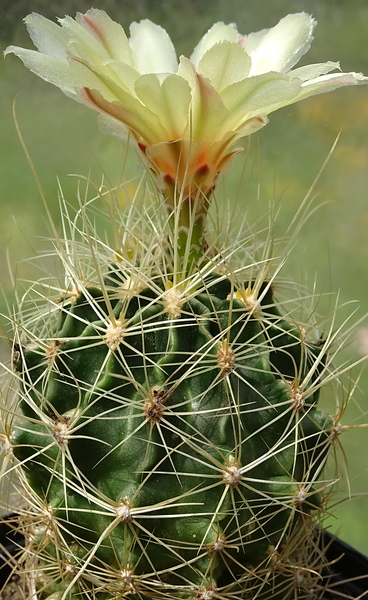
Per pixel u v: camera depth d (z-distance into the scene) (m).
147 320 0.23
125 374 0.23
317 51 0.52
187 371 0.23
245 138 0.48
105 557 0.23
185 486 0.23
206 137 0.24
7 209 0.48
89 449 0.23
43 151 0.49
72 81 0.23
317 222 0.50
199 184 0.24
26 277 0.43
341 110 0.51
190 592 0.23
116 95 0.23
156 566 0.23
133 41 0.25
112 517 0.23
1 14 0.45
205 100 0.23
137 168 0.25
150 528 0.23
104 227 0.38
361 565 0.28
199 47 0.25
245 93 0.23
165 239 0.25
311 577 0.27
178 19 0.49
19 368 0.25
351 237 0.50
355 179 0.51
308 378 0.24
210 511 0.23
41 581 0.26
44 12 0.45
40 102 0.49
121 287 0.24
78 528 0.24
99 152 0.49
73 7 0.45
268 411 0.24
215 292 0.24
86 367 0.24
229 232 0.26
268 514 0.23
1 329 0.25
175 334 0.23
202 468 0.23
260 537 0.24
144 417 0.23
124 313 0.24
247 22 0.49
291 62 0.24
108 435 0.23
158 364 0.23
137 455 0.23
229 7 0.49
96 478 0.23
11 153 0.49
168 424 0.23
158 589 0.23
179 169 0.24
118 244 0.25
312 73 0.24
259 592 0.24
